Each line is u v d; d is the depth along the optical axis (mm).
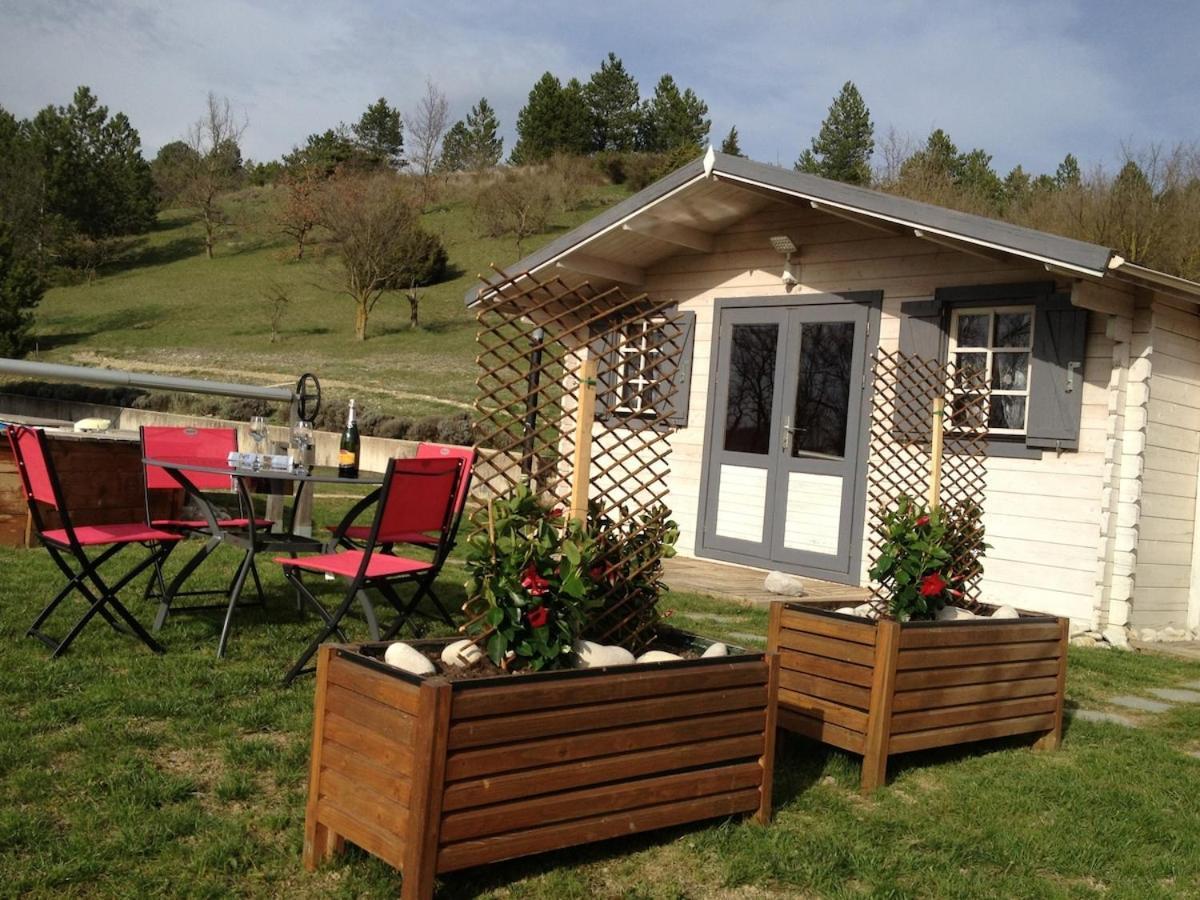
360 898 2664
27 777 3215
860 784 3842
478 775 2619
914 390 8148
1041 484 7473
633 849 3096
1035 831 3447
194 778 3338
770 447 9203
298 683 4422
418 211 47250
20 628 5008
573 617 3180
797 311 9070
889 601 4496
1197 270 22156
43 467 4555
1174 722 4977
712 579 8320
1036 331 7500
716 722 3172
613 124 70688
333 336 33125
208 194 51156
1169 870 3229
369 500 5270
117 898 2572
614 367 3674
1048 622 4477
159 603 5785
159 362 29438
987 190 33375
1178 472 7785
